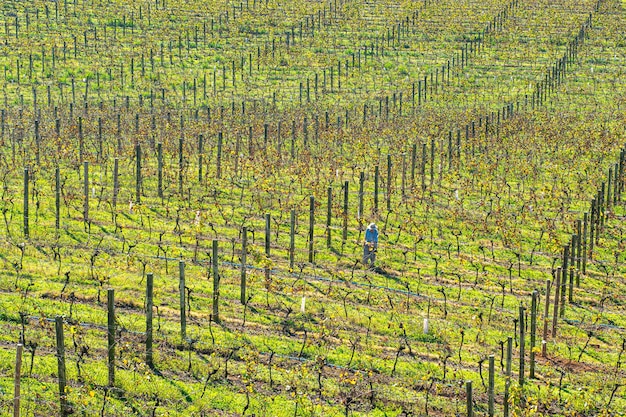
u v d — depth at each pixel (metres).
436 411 46.66
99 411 43.38
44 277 57.34
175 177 82.00
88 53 146.50
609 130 108.19
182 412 44.31
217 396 45.97
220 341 51.47
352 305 58.34
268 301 57.34
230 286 59.12
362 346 52.62
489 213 74.81
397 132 104.06
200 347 50.53
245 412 44.72
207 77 140.00
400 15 177.88
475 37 166.25
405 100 131.50
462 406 47.16
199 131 101.00
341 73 145.50
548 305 56.19
